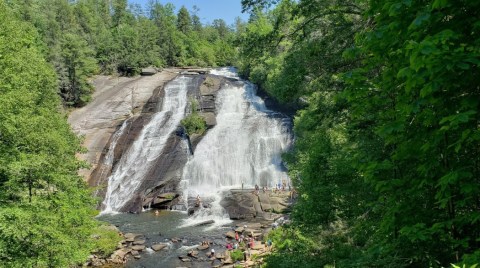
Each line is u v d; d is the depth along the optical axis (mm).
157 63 77750
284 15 14375
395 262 5469
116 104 53562
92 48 72125
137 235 30875
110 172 44094
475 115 4410
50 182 17609
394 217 5469
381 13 5160
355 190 12070
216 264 25047
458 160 4891
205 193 41000
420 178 5410
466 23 4328
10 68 16734
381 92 5793
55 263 16516
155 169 43219
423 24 4438
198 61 92250
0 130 14617
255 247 26766
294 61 13945
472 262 3871
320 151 14305
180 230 32375
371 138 10078
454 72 4199
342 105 12914
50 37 65562
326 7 12859
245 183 44000
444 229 5117
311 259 13820
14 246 14633
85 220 20250
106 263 25641
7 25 18969
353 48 5863
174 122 49125
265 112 51250
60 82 54312
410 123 5117
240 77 66438
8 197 15727
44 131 17547
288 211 33156
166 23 98688
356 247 12453
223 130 47312
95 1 117000
